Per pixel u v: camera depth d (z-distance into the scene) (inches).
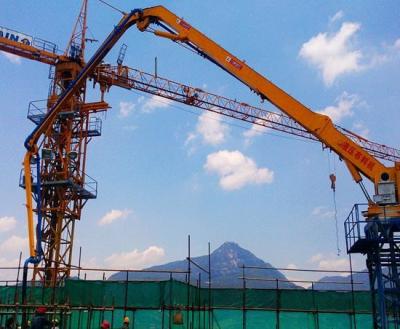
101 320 1194.6
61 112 2180.1
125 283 1238.3
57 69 2297.0
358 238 1010.1
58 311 1110.4
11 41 2207.2
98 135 2284.7
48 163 2203.5
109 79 2389.3
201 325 1379.2
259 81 1211.9
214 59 1290.6
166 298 1204.5
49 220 2137.1
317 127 1128.2
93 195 2230.6
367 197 1056.8
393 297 1074.1
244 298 1409.9
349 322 1379.2
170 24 1387.8
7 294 1307.8
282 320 1390.3
